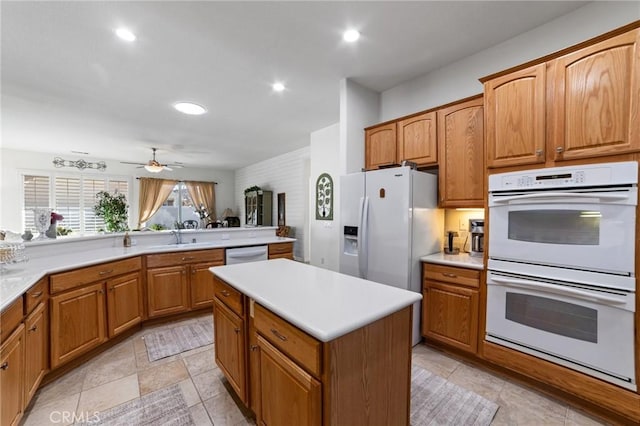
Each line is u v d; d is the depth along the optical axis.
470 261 2.32
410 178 2.42
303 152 6.14
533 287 1.83
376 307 1.25
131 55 2.50
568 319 1.73
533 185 1.85
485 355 2.11
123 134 4.96
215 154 6.84
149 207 7.89
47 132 4.79
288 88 3.23
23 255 2.12
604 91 1.59
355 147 3.15
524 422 1.64
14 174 6.07
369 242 2.71
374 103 3.36
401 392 1.36
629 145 1.52
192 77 2.93
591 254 1.63
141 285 2.87
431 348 2.51
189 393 1.90
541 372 1.83
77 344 2.16
